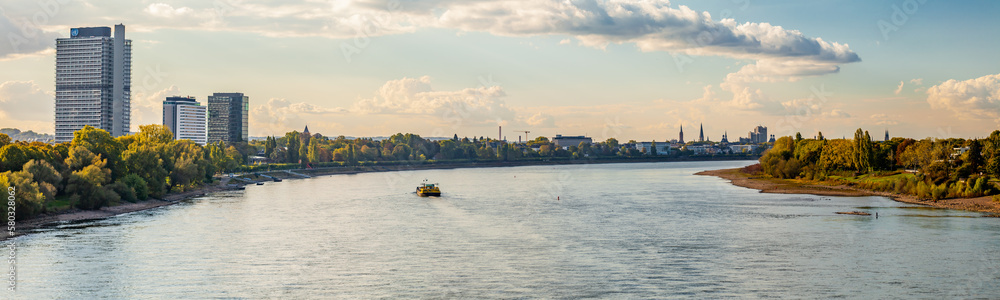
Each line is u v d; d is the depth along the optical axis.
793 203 185.88
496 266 98.19
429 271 95.06
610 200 198.88
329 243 117.25
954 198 185.00
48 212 149.12
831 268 95.88
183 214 159.75
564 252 108.25
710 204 184.00
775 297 81.75
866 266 97.00
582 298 81.56
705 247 112.19
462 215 158.75
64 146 195.25
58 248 110.88
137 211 166.25
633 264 99.12
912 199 192.38
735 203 186.75
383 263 100.31
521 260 102.25
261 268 96.88
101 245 113.81
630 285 87.31
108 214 157.00
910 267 96.25
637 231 130.25
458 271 95.25
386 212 165.88
